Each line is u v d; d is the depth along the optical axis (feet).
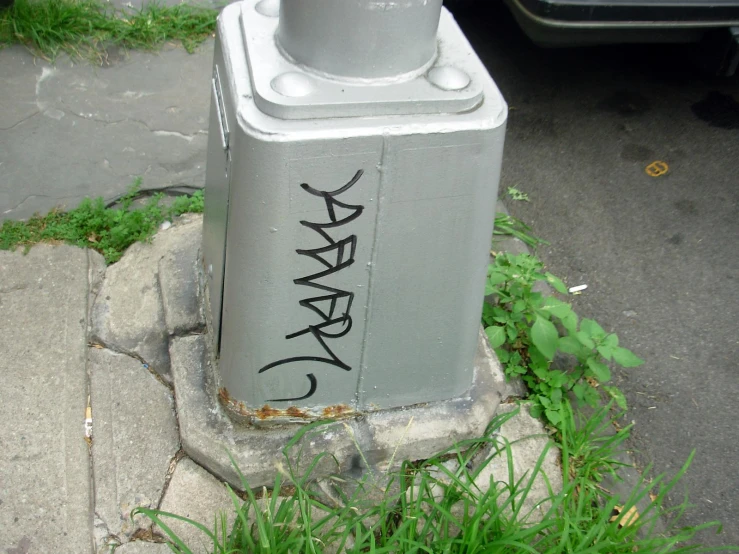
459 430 6.37
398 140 4.62
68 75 10.75
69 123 10.02
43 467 6.30
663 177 10.43
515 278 7.59
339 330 5.61
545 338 7.05
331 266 5.17
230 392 5.98
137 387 6.85
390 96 4.62
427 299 5.57
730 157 10.82
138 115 10.28
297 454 6.06
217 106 5.52
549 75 12.05
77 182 9.16
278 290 5.20
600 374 7.04
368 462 6.29
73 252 8.07
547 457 6.64
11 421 6.58
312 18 4.52
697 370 8.04
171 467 6.32
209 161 6.12
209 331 6.81
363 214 4.93
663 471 7.11
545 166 10.45
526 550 5.55
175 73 11.07
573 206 9.89
